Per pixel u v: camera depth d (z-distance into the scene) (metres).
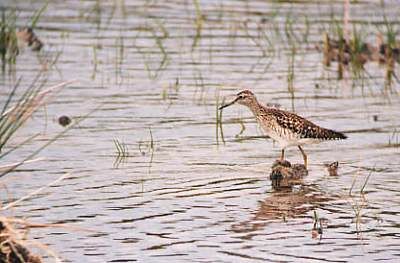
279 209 13.72
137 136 17.17
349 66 22.98
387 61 23.25
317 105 19.42
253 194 14.38
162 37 25.00
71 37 24.72
